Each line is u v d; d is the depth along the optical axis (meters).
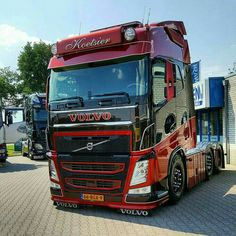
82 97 7.44
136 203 6.92
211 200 8.45
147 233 6.08
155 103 7.03
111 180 7.11
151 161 6.89
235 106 14.35
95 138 7.24
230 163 14.91
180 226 6.44
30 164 18.86
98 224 6.71
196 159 9.86
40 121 21.38
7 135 38.75
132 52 7.04
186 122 8.81
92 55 7.46
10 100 67.19
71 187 7.59
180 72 8.50
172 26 8.37
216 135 16.61
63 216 7.36
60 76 7.85
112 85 7.18
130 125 6.88
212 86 15.28
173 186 7.95
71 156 7.55
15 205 8.52
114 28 7.26
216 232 6.08
